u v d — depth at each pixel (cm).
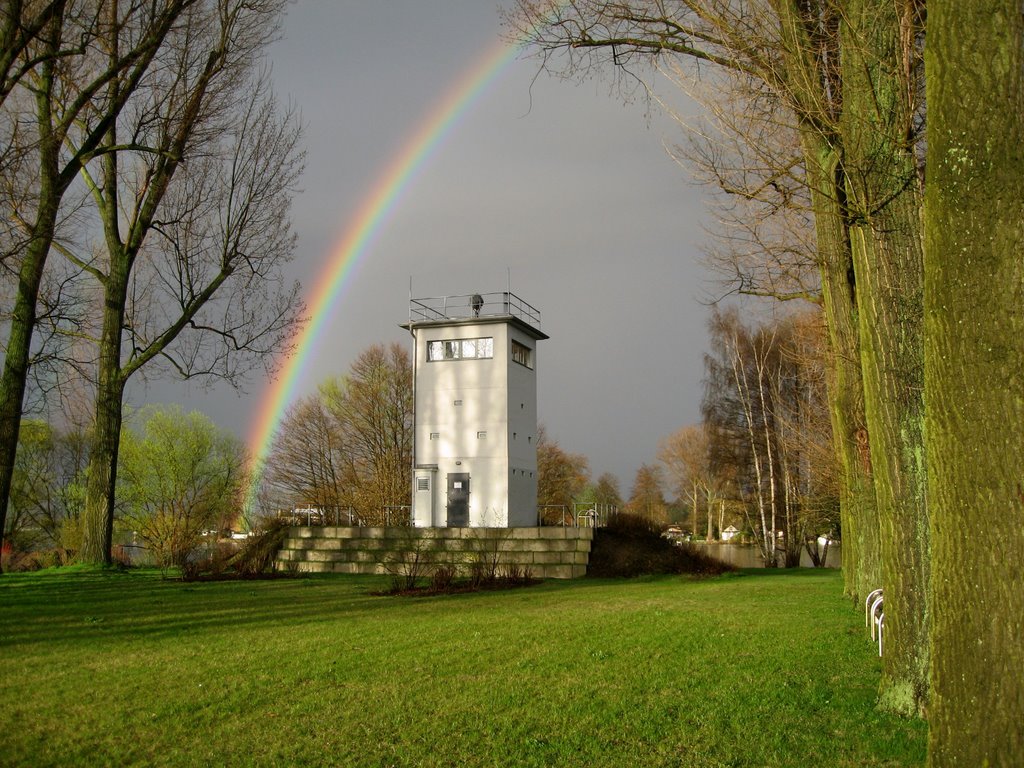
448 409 3866
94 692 934
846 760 704
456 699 911
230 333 2925
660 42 1209
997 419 509
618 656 1170
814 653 1196
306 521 3744
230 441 5369
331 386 6350
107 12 2445
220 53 2658
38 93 2392
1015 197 515
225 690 946
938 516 542
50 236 2303
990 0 525
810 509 4172
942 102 541
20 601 1861
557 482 7612
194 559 3534
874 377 873
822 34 1032
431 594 2184
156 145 2686
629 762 705
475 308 3894
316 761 708
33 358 2606
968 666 512
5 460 2266
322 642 1280
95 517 2738
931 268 551
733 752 729
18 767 692
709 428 5266
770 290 1719
